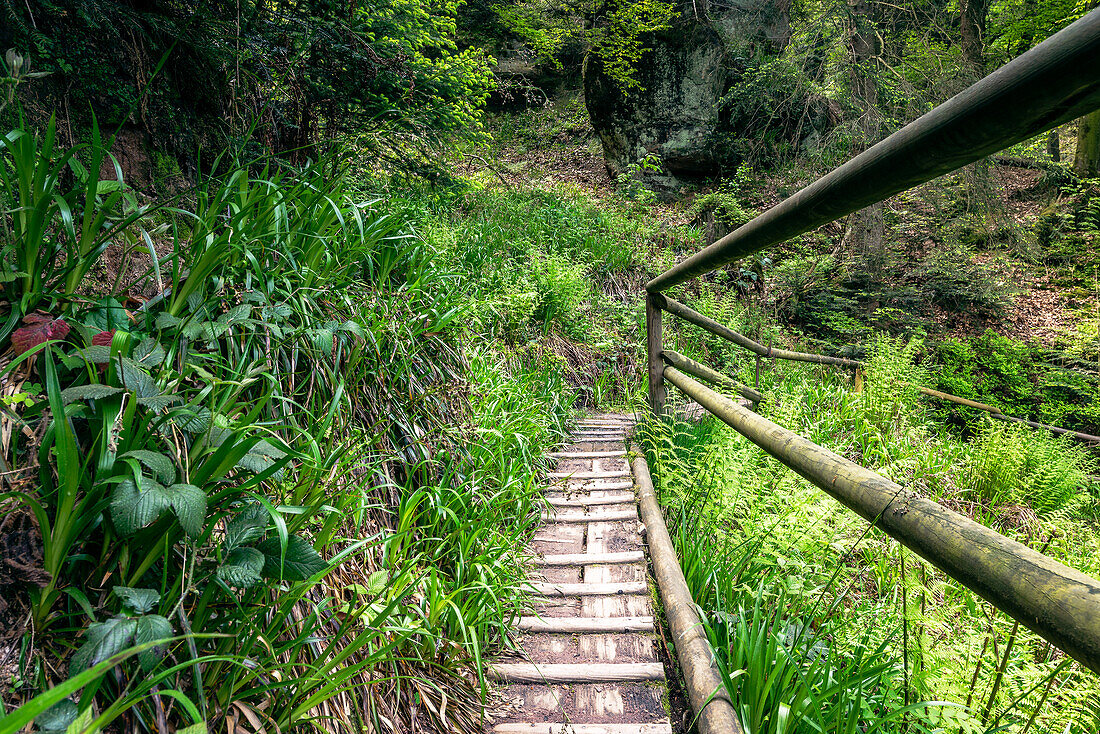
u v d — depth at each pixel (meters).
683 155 11.31
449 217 6.50
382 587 1.61
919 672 1.63
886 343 5.22
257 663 1.18
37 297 1.33
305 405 1.92
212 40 2.55
